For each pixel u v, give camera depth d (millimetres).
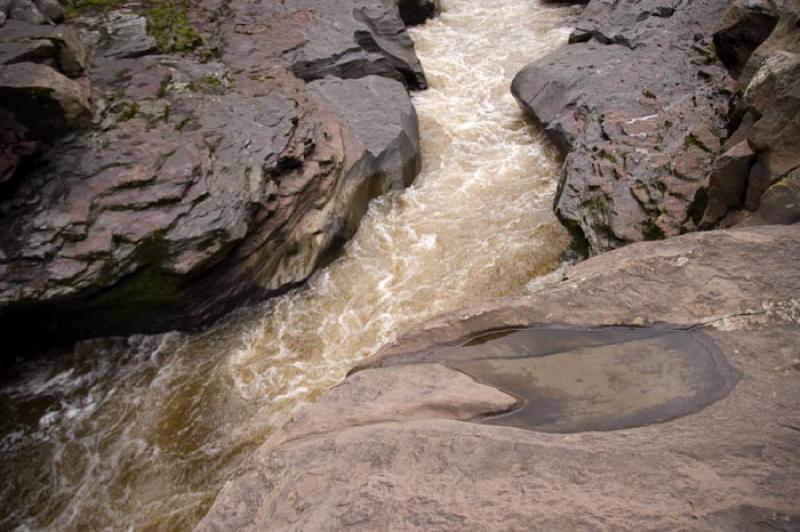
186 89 8688
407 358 4512
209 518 3252
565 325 4453
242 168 7480
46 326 6777
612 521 2664
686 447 3100
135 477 5891
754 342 3916
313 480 3254
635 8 11898
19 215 6609
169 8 10578
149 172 7078
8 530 5539
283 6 11984
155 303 6977
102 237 6566
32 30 7699
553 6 15141
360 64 11055
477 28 14414
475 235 8547
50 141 7180
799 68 5871
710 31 10438
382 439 3410
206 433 6234
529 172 9734
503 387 4031
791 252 4516
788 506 2607
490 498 2924
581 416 3668
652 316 4332
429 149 10445
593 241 7484
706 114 8438
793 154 5387
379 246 8523
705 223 6160
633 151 8188
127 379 6797
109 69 8688
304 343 7145
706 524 2568
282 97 9008
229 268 7242
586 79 10273
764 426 3219
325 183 8250
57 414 6457
